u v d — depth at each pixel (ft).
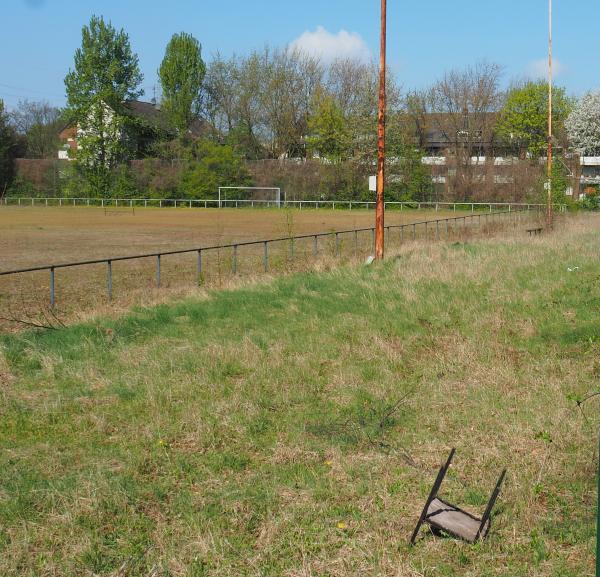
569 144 233.96
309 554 17.01
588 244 86.94
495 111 252.42
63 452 23.73
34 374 33.06
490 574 16.06
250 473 21.89
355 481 21.06
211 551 16.94
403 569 16.16
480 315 44.91
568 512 18.80
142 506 19.52
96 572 16.39
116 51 250.98
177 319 46.09
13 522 18.43
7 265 86.07
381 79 72.95
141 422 26.50
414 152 230.48
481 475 21.20
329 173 237.45
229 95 278.26
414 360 35.37
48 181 265.13
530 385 30.45
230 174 247.70
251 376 31.99
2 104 261.03
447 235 110.63
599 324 41.50
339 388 30.50
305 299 52.08
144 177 253.65
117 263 88.12
